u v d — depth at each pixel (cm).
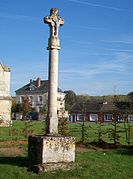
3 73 4469
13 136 2575
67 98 10281
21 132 2950
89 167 1327
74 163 1310
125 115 2644
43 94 10206
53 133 1358
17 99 10688
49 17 1380
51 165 1243
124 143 2378
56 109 1377
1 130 3123
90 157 1623
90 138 2620
